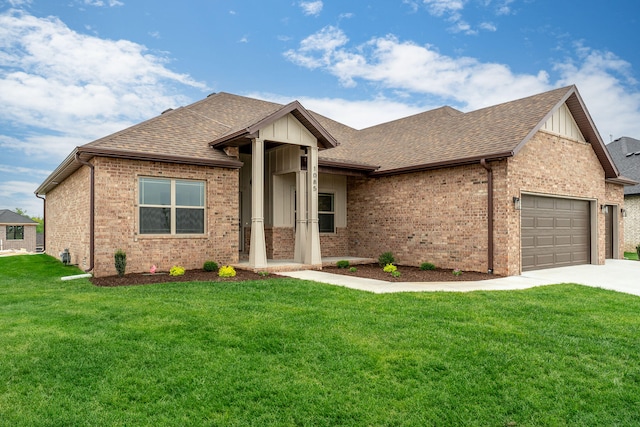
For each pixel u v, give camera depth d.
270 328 6.04
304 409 3.91
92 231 10.89
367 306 7.57
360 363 4.91
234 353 5.18
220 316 6.66
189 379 4.44
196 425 3.62
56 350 5.15
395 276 11.62
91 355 5.02
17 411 3.80
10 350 5.14
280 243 15.24
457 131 15.41
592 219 16.27
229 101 17.22
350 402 4.05
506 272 12.02
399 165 14.92
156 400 4.04
